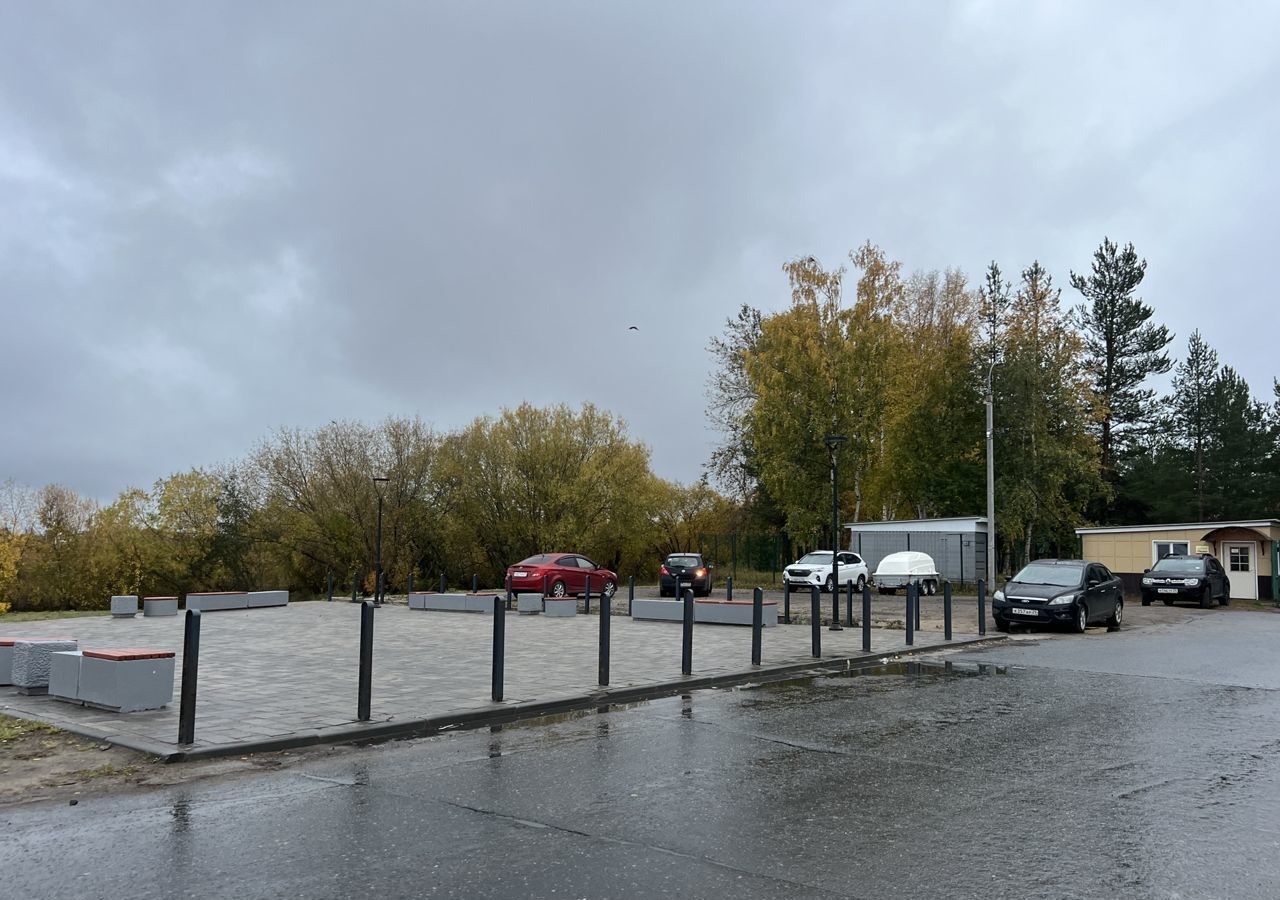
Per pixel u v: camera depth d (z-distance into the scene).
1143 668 13.80
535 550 44.75
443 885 4.61
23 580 42.34
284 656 14.38
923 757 7.62
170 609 23.92
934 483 42.84
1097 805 6.14
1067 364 40.62
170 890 4.56
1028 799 6.29
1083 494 45.22
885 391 39.69
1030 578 21.00
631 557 49.69
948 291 46.06
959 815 5.89
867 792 6.47
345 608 27.14
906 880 4.70
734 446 51.78
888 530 39.06
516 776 6.94
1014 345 40.19
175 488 44.25
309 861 4.98
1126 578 36.47
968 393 42.66
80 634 18.33
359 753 7.81
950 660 14.91
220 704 9.78
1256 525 33.50
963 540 38.09
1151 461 51.84
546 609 23.45
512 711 9.65
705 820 5.76
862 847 5.23
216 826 5.66
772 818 5.82
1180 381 53.75
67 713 9.12
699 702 10.62
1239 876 4.79
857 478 40.66
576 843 5.29
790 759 7.54
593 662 13.71
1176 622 23.09
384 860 4.99
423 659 14.05
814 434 38.59
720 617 20.78
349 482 43.12
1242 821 5.79
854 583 34.75
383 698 10.23
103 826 5.67
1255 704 10.44
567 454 44.88
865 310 38.69
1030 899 4.46
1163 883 4.68
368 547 43.03
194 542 44.28
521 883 4.63
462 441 45.72
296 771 7.14
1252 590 34.09
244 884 4.64
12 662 10.76
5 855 5.12
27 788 6.59
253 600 27.12
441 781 6.79
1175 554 34.41
